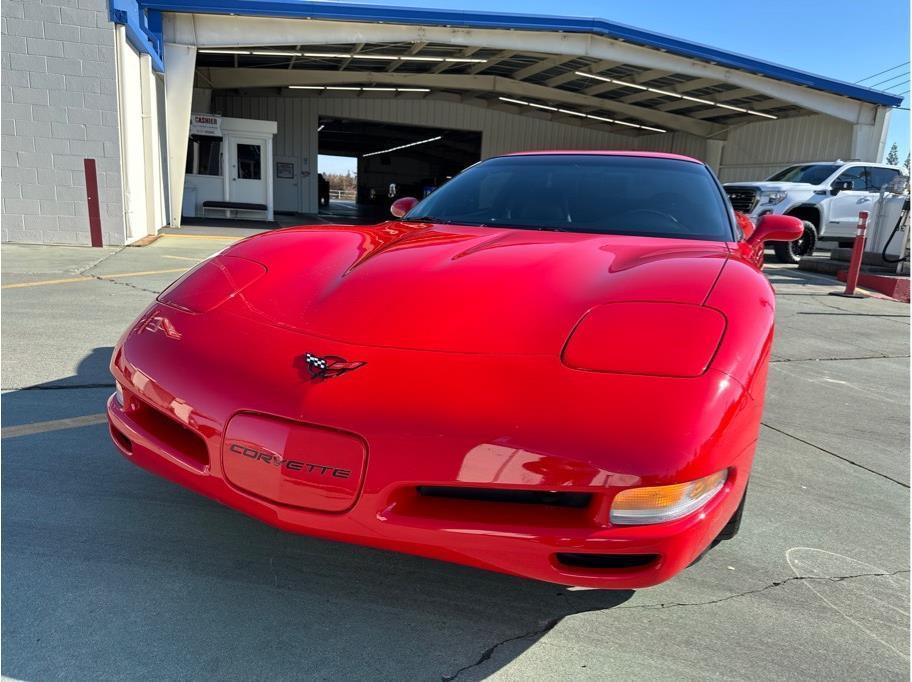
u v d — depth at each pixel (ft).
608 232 8.04
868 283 30.32
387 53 53.83
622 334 5.05
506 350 4.99
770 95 55.83
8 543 6.33
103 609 5.47
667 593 6.22
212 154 51.19
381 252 6.82
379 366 4.92
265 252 6.98
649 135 93.20
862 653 5.47
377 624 5.52
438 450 4.48
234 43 40.57
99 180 30.25
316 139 75.77
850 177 38.63
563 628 5.62
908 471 9.66
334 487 4.65
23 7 27.89
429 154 127.03
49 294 18.33
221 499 5.17
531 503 4.56
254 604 5.67
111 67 29.35
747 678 5.12
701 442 4.39
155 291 19.56
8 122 28.73
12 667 4.76
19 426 9.11
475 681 4.94
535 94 71.72
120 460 8.21
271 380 5.03
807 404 12.83
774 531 7.59
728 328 5.13
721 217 8.35
